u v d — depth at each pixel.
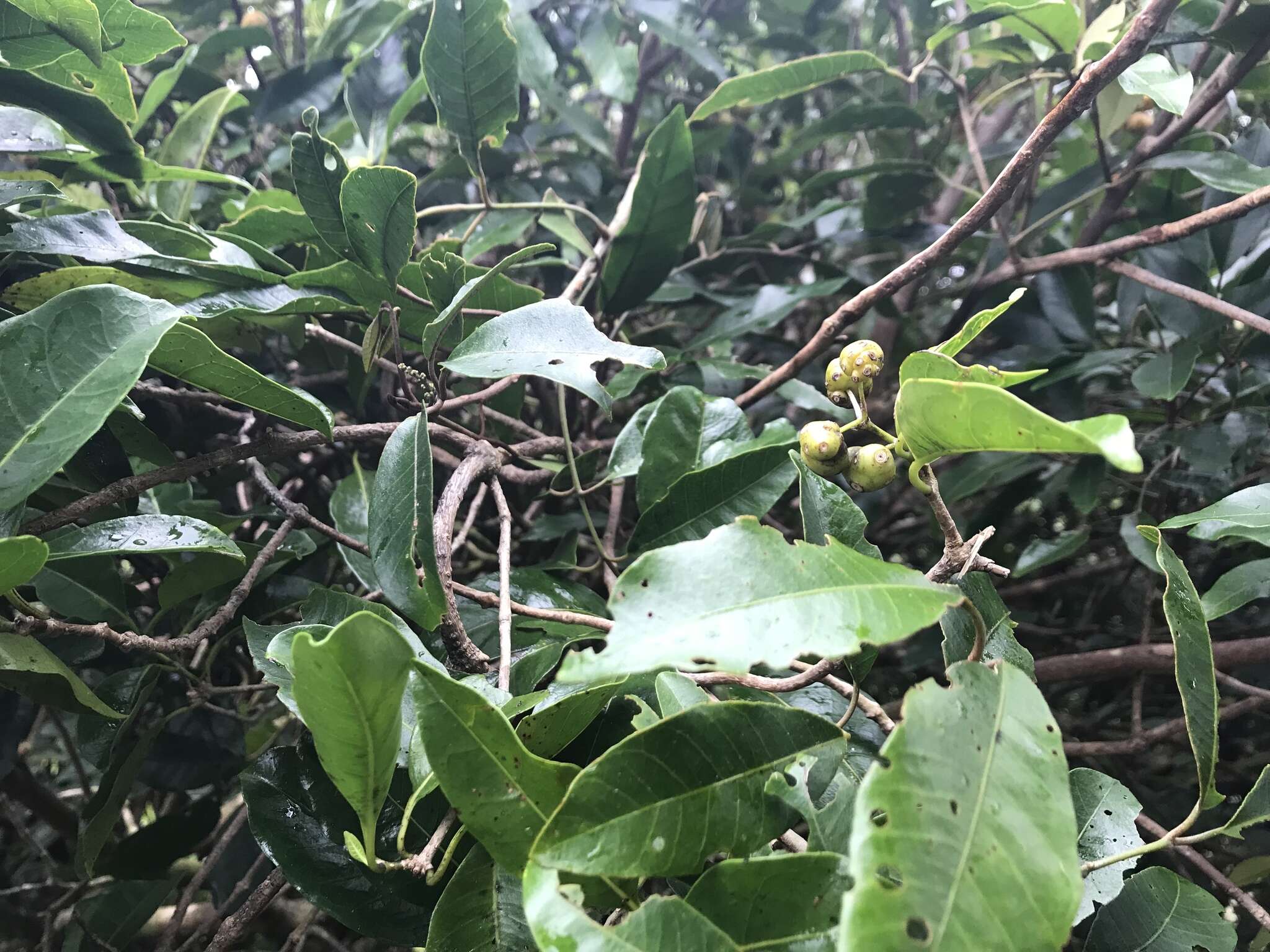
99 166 0.42
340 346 0.42
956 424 0.21
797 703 0.32
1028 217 0.57
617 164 0.71
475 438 0.37
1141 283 0.48
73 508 0.29
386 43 0.61
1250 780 0.56
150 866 0.44
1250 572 0.35
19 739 0.40
